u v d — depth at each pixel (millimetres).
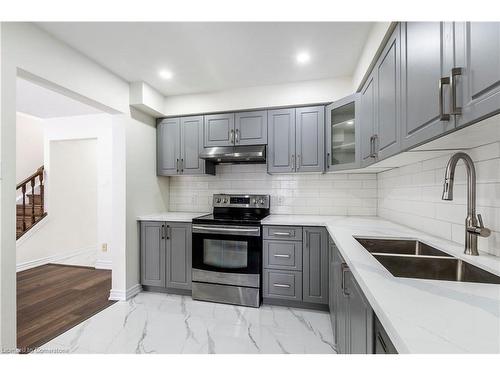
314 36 1872
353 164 2266
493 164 1104
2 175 1497
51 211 3971
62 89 1994
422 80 1060
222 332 2010
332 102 2580
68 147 4215
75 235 4348
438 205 1534
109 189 3680
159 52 2104
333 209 2943
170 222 2764
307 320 2211
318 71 2432
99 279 3242
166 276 2781
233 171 3230
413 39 1144
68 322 2168
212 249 2598
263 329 2057
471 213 1128
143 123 2916
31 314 2314
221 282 2561
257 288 2459
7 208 1514
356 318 1077
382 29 1511
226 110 2861
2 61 1528
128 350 1762
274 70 2412
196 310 2400
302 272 2408
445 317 637
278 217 2758
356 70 2311
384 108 1554
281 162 2756
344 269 1291
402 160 1690
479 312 661
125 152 2641
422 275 1181
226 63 2281
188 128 3031
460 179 1323
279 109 2768
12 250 1532
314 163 2664
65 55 1959
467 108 768
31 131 4656
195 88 2828
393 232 1755
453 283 862
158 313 2334
